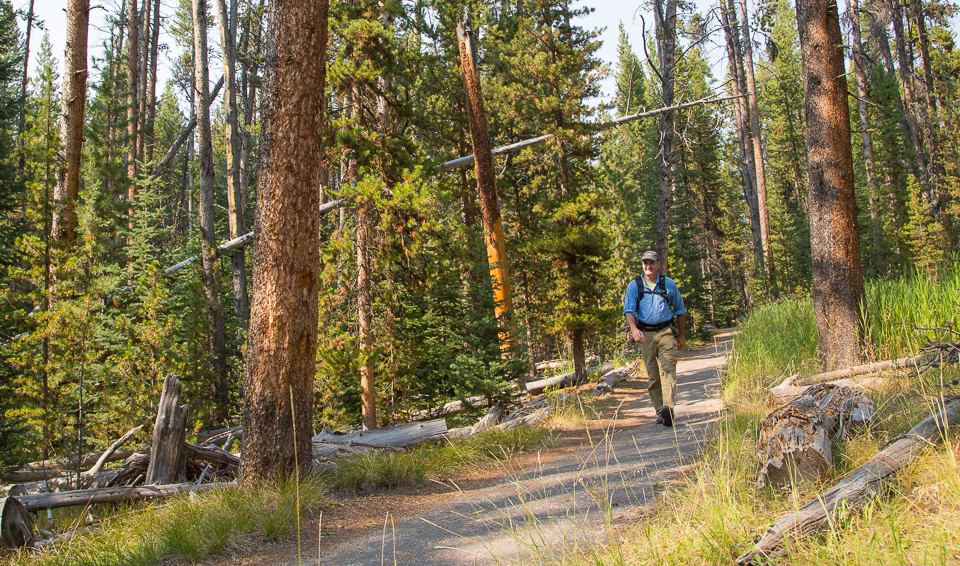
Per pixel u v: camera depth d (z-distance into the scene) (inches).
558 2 689.0
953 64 1193.4
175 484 250.2
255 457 221.1
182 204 1499.8
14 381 329.7
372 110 544.7
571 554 127.6
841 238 306.0
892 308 299.0
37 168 389.1
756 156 1121.4
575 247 627.8
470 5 882.1
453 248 508.1
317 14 227.1
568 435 344.2
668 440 253.4
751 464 155.8
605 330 639.8
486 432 343.6
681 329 294.4
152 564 159.3
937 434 128.9
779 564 96.7
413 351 502.9
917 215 943.7
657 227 676.1
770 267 1092.5
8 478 339.9
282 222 223.3
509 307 513.7
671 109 684.1
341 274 482.0
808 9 318.7
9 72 930.1
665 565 109.5
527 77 710.5
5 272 525.0
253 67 997.8
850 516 104.7
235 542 170.2
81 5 457.7
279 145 222.8
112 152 636.7
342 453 319.9
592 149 707.4
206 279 563.2
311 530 186.1
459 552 146.9
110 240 430.9
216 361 597.3
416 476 249.6
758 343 378.9
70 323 317.7
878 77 1011.9
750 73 1120.2
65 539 192.4
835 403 168.6
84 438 335.6
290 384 225.6
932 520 98.0
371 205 474.6
